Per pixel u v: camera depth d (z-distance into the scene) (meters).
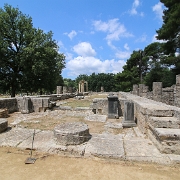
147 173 3.11
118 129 6.32
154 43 32.28
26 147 4.15
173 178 2.96
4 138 4.77
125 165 3.41
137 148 4.04
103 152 3.81
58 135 4.32
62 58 26.75
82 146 4.18
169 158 3.51
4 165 3.39
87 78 65.44
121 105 8.91
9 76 21.73
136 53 34.56
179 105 10.27
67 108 10.97
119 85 37.03
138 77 34.72
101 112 9.48
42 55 21.02
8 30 21.59
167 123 4.22
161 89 13.91
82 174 3.07
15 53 22.16
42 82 23.59
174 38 17.64
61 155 3.85
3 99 9.32
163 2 18.55
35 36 22.22
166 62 19.50
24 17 22.64
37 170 3.21
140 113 5.90
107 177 2.98
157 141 4.04
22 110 9.68
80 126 4.79
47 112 10.03
